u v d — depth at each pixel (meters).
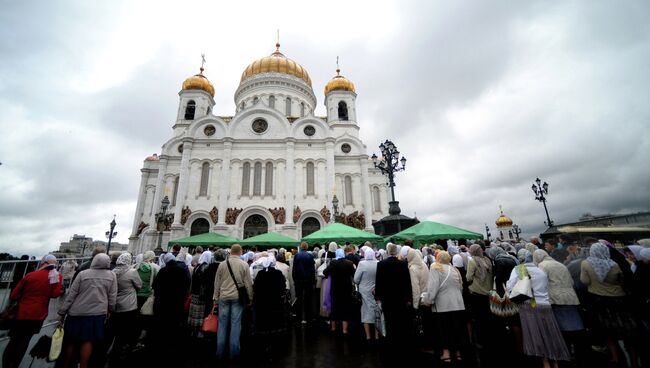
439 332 7.55
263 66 49.78
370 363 7.37
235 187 36.19
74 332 6.03
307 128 40.53
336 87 46.56
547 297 6.58
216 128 38.88
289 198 35.81
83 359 5.99
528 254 7.34
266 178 37.28
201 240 22.83
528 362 7.21
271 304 8.20
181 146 39.59
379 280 7.93
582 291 7.28
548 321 6.41
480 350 8.00
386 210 43.38
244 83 49.00
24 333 6.29
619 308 6.46
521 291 6.54
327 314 10.56
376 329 9.50
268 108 40.12
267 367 7.26
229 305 7.94
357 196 39.03
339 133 44.03
